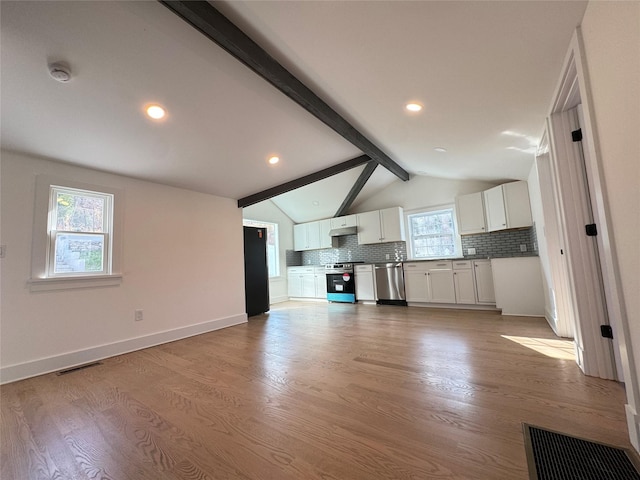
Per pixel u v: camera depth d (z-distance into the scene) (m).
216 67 1.89
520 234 4.48
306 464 1.19
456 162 3.96
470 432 1.35
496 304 3.99
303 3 1.36
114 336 2.90
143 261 3.21
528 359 2.25
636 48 0.90
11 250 2.34
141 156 2.77
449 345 2.71
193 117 2.35
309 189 5.91
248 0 1.40
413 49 1.60
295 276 6.84
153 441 1.40
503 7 1.21
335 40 1.63
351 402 1.70
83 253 2.79
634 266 1.07
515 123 2.35
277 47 1.77
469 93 2.00
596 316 1.90
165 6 1.37
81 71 1.70
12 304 2.32
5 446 1.39
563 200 1.98
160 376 2.26
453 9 1.26
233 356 2.69
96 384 2.13
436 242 5.48
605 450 1.19
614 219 1.18
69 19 1.39
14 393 2.01
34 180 2.49
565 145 1.97
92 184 2.85
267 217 6.59
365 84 2.11
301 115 2.72
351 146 3.72
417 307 4.96
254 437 1.40
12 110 1.92
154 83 1.91
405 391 1.81
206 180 3.60
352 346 2.84
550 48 1.45
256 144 3.03
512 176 4.10
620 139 1.06
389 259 6.01
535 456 1.17
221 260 4.12
